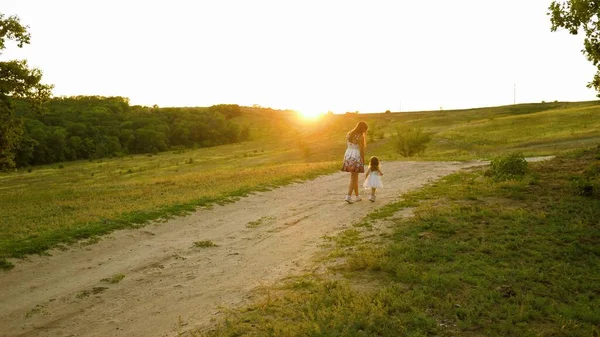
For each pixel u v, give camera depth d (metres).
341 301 4.79
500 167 12.65
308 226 8.93
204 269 6.67
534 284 5.11
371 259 5.96
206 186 15.59
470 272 5.46
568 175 11.52
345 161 10.95
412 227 7.72
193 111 160.50
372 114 167.88
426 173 15.93
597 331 4.00
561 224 7.45
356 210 10.02
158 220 9.63
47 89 24.53
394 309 4.53
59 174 76.38
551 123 63.66
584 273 5.45
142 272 6.61
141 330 4.74
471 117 115.56
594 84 12.16
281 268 6.45
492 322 4.23
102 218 9.52
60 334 4.74
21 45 22.69
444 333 4.06
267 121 189.38
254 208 11.05
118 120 133.12
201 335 4.37
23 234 8.40
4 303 5.52
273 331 4.25
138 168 80.88
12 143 24.27
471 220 7.98
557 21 11.33
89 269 6.72
